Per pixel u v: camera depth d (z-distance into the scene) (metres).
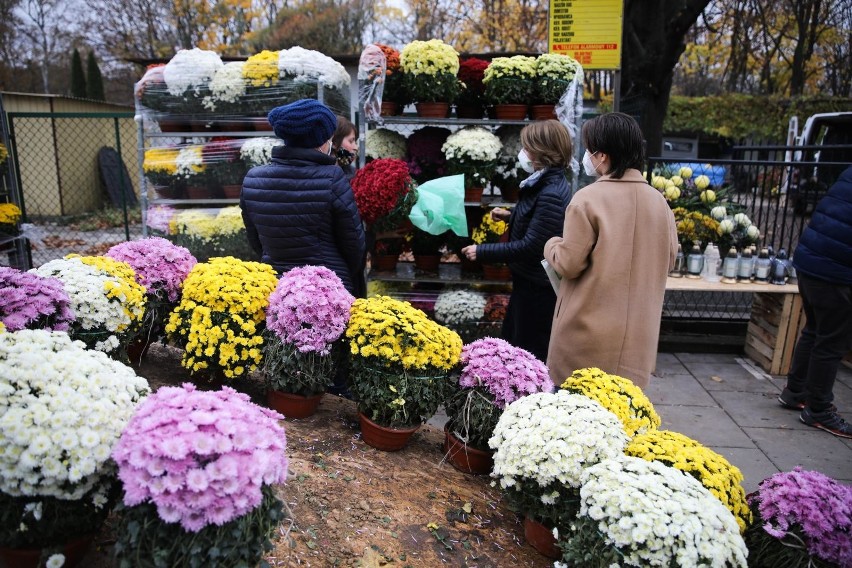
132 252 2.84
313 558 1.82
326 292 2.46
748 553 1.73
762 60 18.05
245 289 2.55
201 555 1.34
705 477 1.86
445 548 2.00
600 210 2.45
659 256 2.54
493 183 4.66
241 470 1.35
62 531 1.53
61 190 12.25
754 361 5.23
